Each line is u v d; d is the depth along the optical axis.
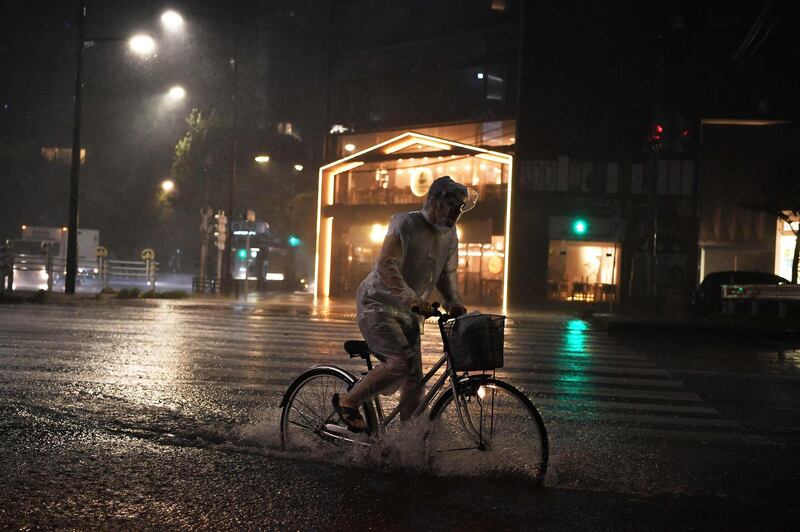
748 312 21.89
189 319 16.19
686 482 4.87
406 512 4.02
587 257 30.44
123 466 4.76
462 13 34.47
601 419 6.84
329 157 38.09
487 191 32.09
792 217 30.11
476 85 33.66
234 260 39.75
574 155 30.30
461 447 4.77
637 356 11.88
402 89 36.06
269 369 8.97
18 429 5.63
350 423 4.78
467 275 32.22
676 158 29.69
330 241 35.66
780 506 4.44
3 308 17.83
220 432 5.70
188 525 3.76
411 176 34.47
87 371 8.33
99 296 23.36
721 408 7.64
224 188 46.97
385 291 4.78
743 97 29.78
